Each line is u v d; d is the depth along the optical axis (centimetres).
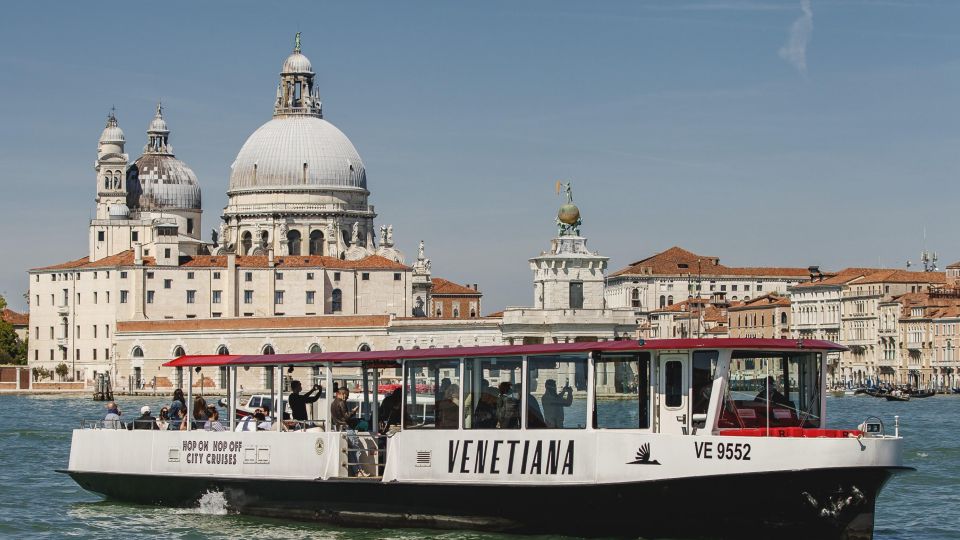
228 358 6369
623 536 5425
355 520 5953
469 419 5712
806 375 5441
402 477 5841
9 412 17975
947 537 6206
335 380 6209
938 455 10056
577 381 5475
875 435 5256
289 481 6081
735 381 5353
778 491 5156
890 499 7462
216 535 5916
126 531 6062
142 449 6575
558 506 5481
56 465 9356
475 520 5669
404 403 5909
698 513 5281
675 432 5328
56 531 6147
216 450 6328
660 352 5353
